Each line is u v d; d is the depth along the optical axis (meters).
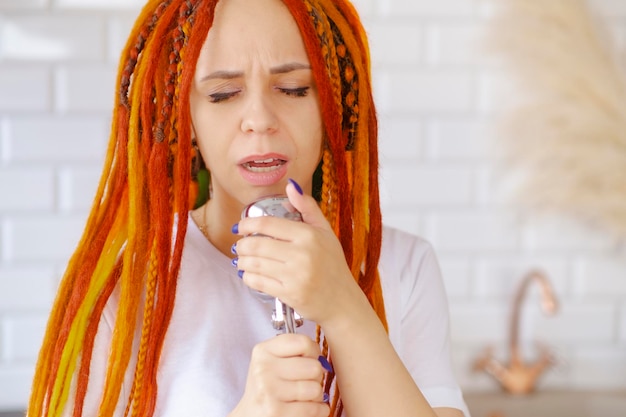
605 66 1.63
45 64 1.61
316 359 0.73
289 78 0.80
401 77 1.69
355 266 0.86
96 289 0.85
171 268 0.83
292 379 0.72
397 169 1.71
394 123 1.69
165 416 0.87
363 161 0.87
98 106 1.63
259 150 0.79
